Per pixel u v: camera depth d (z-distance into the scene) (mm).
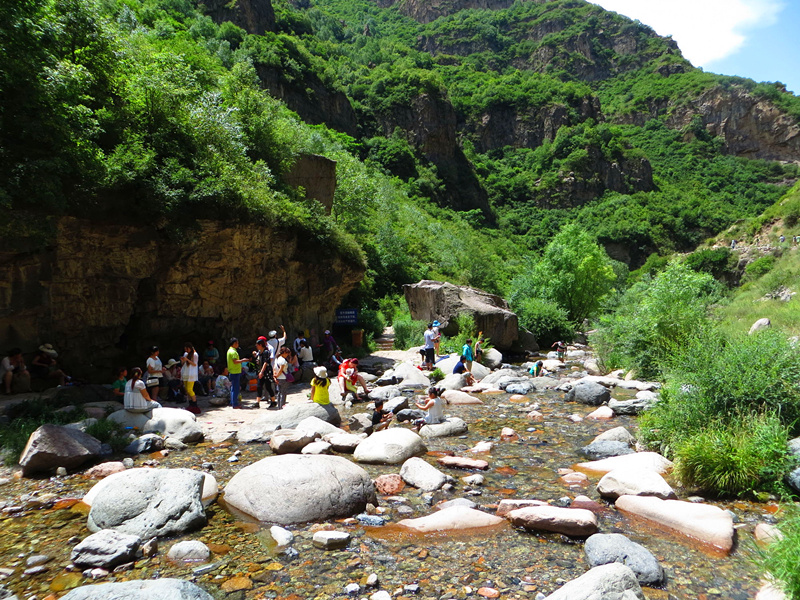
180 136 14945
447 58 180250
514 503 5676
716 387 7449
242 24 85688
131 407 9188
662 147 151250
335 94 92125
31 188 10039
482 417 10656
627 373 15047
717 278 57469
